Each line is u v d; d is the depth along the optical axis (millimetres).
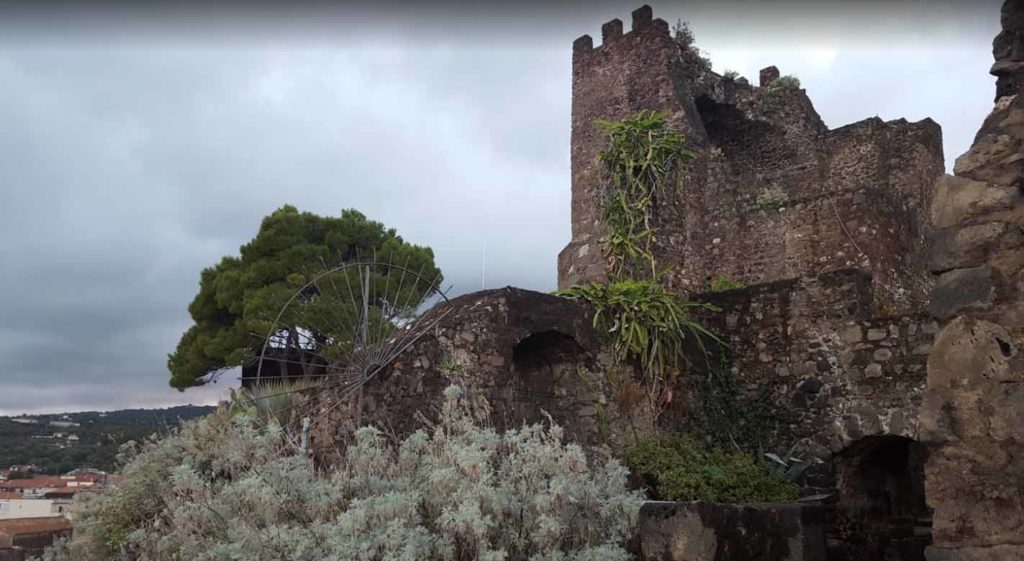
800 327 10609
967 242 4512
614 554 5680
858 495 10383
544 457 6055
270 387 12102
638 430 10164
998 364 4254
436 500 5805
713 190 15789
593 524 6039
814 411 10242
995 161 4535
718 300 11531
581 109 17719
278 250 23531
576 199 17219
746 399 10898
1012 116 4551
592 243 16281
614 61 17250
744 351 11094
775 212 15617
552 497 5598
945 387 4406
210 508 6445
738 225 16000
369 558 5336
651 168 14188
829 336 10312
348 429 9445
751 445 10617
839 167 17109
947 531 4250
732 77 17688
